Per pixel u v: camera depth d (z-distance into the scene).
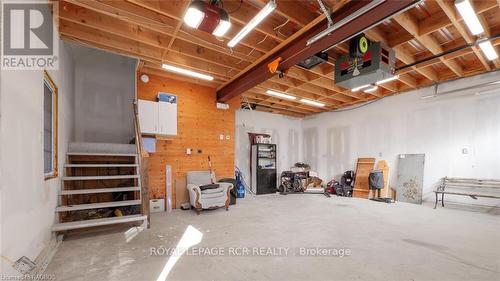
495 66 5.27
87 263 2.76
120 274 2.51
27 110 2.47
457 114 6.03
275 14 3.66
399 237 3.65
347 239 3.57
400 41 4.06
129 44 4.45
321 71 5.32
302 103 8.30
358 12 2.85
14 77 2.19
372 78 4.17
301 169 9.70
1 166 1.89
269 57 4.55
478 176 5.64
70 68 5.02
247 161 8.78
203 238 3.63
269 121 9.52
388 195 7.18
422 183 6.51
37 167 2.74
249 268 2.65
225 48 4.36
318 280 2.38
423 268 2.63
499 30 3.89
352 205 6.20
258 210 5.60
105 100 5.76
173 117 5.68
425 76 5.82
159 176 5.78
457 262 2.78
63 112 4.28
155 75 5.84
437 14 3.59
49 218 3.22
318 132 9.72
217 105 6.77
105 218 3.96
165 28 3.72
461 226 4.23
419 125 6.73
